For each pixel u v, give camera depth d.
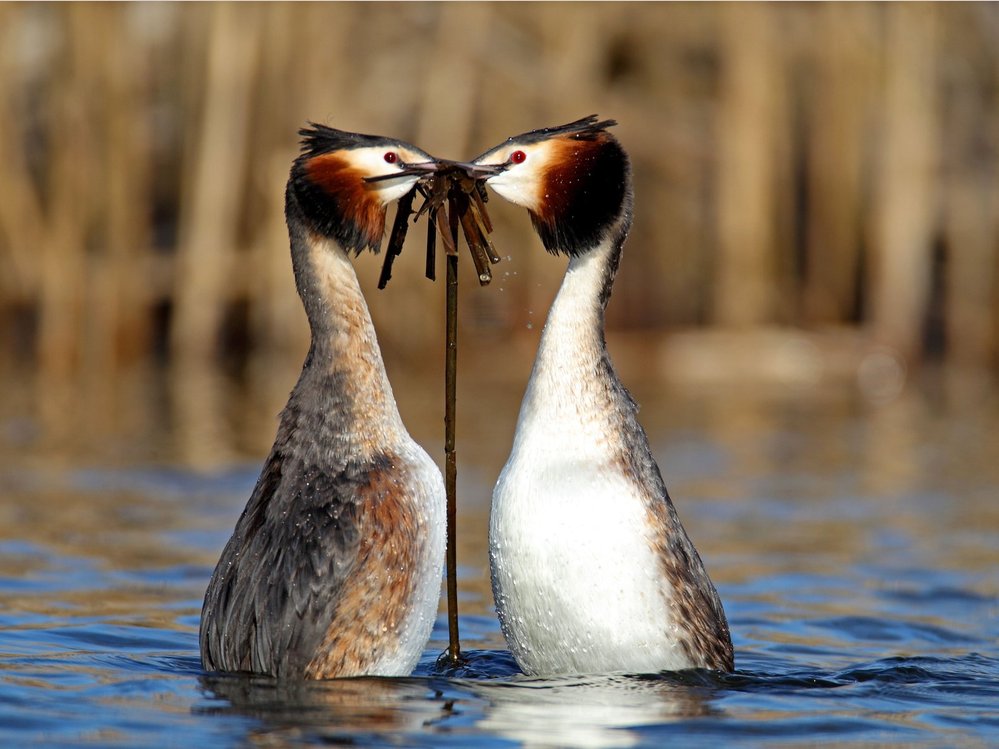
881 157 26.89
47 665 7.57
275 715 6.55
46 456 15.82
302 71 24.62
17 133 24.91
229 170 24.80
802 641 9.00
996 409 22.00
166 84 26.33
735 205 26.23
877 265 26.84
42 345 24.09
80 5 24.20
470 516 12.87
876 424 20.05
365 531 7.21
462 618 9.43
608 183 7.86
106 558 10.91
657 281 26.86
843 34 26.86
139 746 6.02
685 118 26.89
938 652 8.77
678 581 7.55
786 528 12.88
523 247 24.47
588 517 7.41
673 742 6.35
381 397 7.54
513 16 25.45
